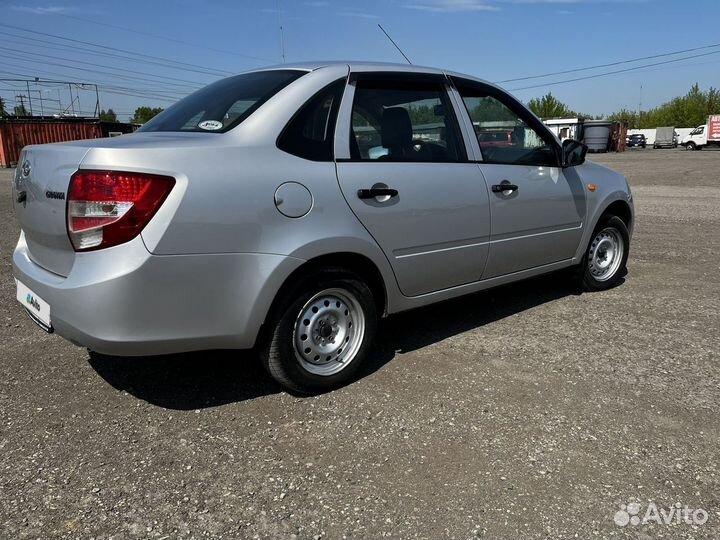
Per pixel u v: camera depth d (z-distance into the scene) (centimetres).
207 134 305
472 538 221
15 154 3023
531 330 434
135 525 229
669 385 342
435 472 261
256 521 231
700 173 2175
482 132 405
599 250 527
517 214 420
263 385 348
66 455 276
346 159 327
